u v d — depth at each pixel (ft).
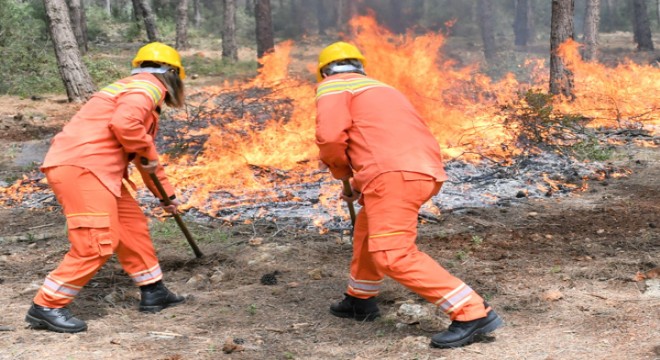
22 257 21.89
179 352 14.38
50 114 51.49
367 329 15.67
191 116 40.22
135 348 14.56
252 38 135.85
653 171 30.96
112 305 17.48
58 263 21.22
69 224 15.16
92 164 15.10
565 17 44.52
